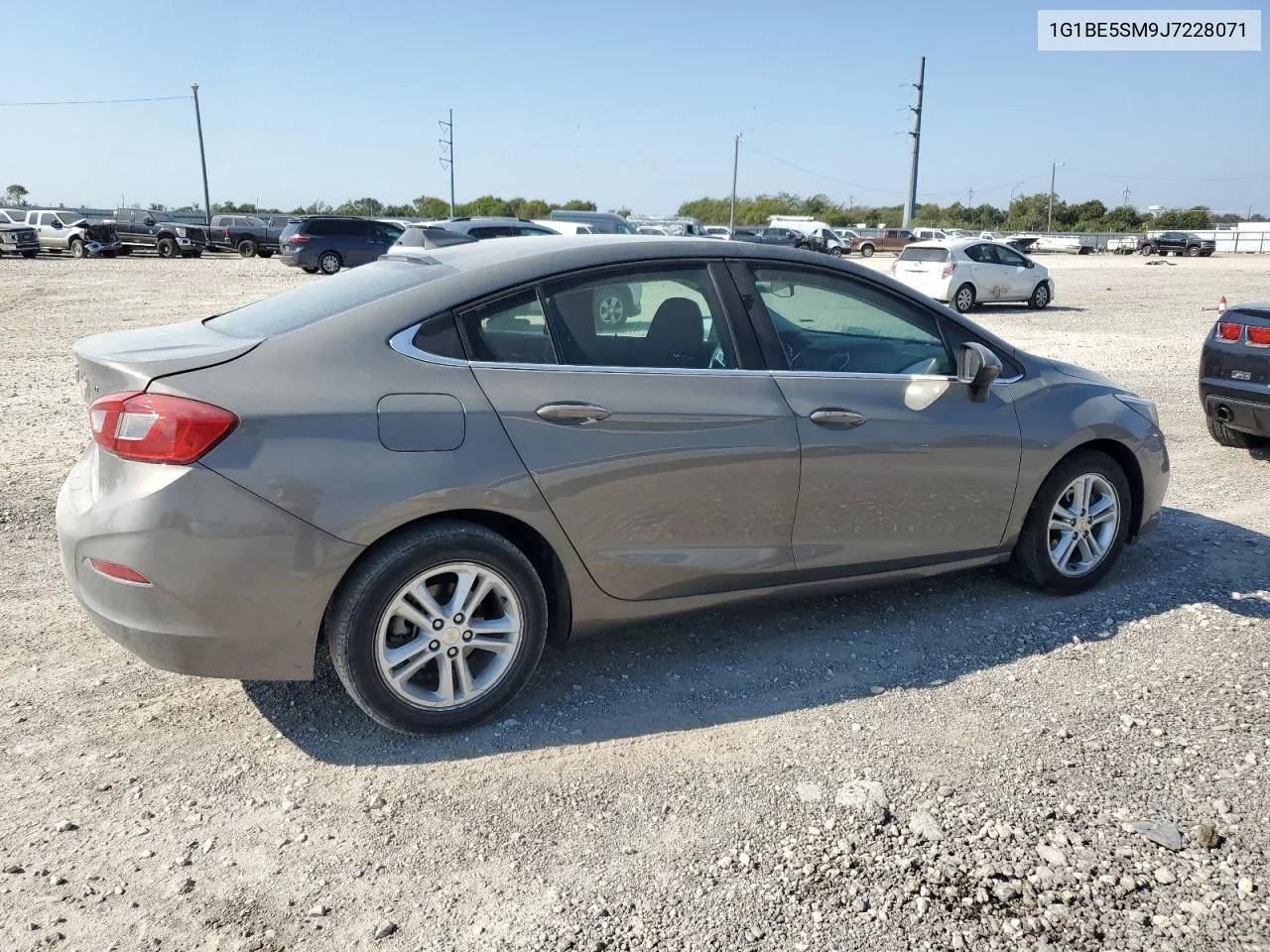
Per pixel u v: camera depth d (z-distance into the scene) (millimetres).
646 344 3531
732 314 3691
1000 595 4578
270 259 39469
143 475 2896
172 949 2365
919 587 4672
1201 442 7844
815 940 2420
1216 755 3223
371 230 29047
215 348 3061
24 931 2404
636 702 3572
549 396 3285
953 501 4098
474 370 3221
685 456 3475
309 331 3121
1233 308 7070
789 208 94625
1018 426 4195
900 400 3928
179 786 3020
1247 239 65312
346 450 2986
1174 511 5977
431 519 3158
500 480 3168
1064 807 2941
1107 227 95812
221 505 2875
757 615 4344
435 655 3227
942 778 3096
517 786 3043
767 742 3309
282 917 2480
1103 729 3387
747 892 2580
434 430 3100
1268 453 7465
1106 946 2400
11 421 7902
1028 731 3377
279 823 2854
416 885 2607
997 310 20797
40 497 5805
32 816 2854
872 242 52844
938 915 2500
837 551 3895
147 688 3617
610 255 3531
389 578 3061
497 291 3322
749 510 3650
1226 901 2553
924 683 3725
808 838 2799
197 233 40375
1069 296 24688
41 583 4547
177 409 2861
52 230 39219
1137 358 12594
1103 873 2656
